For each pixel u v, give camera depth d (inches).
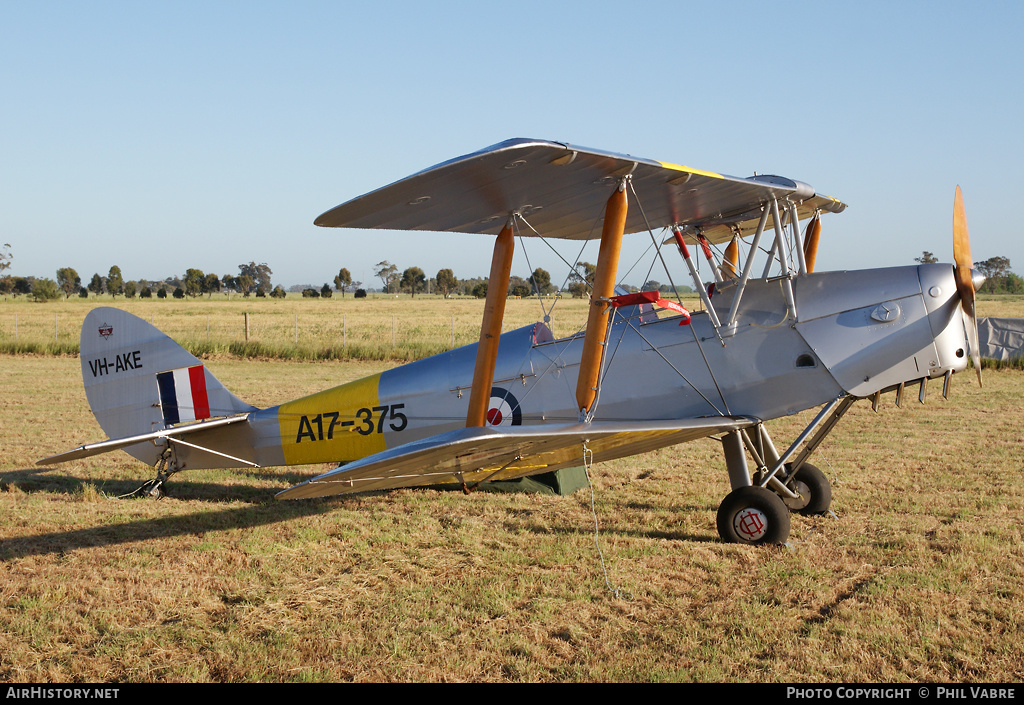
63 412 480.7
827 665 142.6
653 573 197.0
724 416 229.0
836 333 221.5
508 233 228.4
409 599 180.5
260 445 293.7
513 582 190.9
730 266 262.8
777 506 216.4
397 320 1786.4
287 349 834.2
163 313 2299.5
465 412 266.8
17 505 269.0
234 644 156.1
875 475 300.4
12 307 2529.5
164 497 286.0
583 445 212.2
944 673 139.3
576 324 1312.7
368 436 280.4
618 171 193.5
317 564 207.0
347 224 210.7
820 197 244.4
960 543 210.5
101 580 194.2
